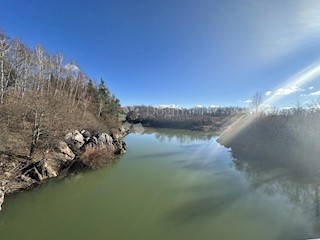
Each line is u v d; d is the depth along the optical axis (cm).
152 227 1031
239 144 3178
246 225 1034
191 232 987
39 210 1209
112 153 2508
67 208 1238
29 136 1892
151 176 1884
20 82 3319
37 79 3716
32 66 3822
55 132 1980
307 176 1670
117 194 1459
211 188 1570
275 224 1034
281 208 1198
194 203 1308
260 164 2191
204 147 3581
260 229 995
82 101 4834
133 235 965
